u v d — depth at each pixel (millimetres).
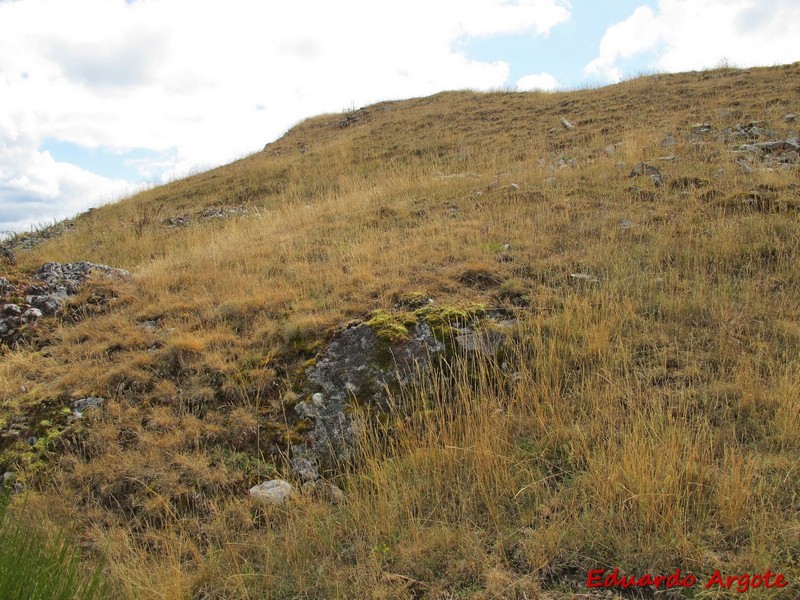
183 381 4891
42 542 3207
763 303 5172
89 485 4047
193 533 3701
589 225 7066
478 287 5715
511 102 18469
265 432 4371
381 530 3430
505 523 3361
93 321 6168
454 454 3859
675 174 8500
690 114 12938
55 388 4992
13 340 6004
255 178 16281
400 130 17984
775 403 3955
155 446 4242
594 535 3129
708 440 3725
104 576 3305
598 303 5227
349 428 4355
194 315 5879
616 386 4238
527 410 4262
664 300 5234
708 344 4668
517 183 9375
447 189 9812
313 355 4953
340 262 6711
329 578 3191
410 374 4633
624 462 3412
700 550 2959
